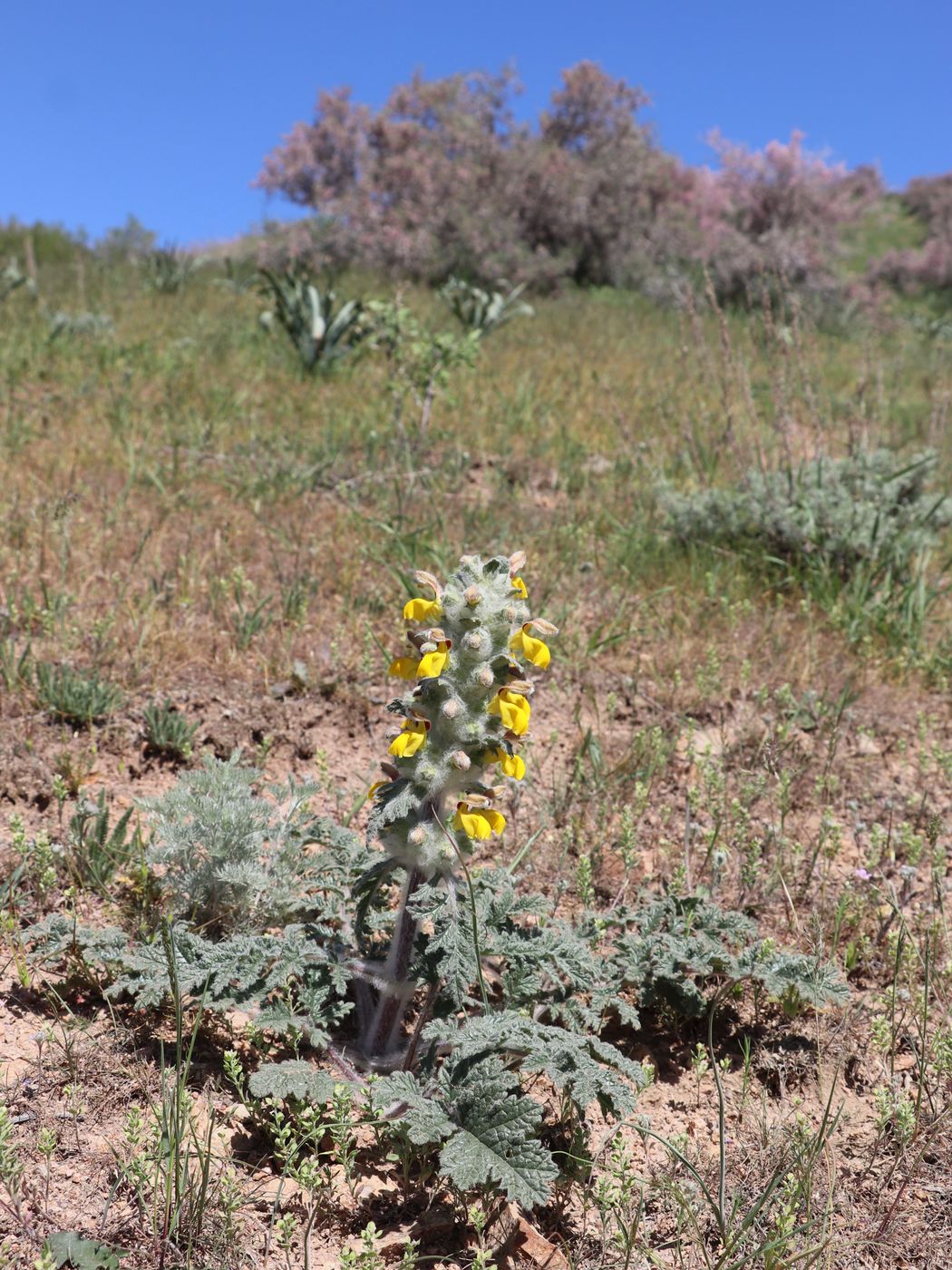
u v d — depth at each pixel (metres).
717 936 2.80
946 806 3.93
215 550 5.12
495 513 6.04
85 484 5.85
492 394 8.83
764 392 9.22
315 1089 2.09
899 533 5.71
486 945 2.32
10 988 2.57
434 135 22.09
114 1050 2.40
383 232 19.23
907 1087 2.62
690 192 24.48
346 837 2.84
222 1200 1.99
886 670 4.79
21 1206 1.99
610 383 9.48
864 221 36.34
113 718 3.74
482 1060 2.13
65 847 3.01
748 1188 2.25
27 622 4.29
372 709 4.10
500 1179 1.93
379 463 6.71
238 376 8.70
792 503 5.88
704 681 4.39
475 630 2.10
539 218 21.28
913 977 2.96
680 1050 2.71
